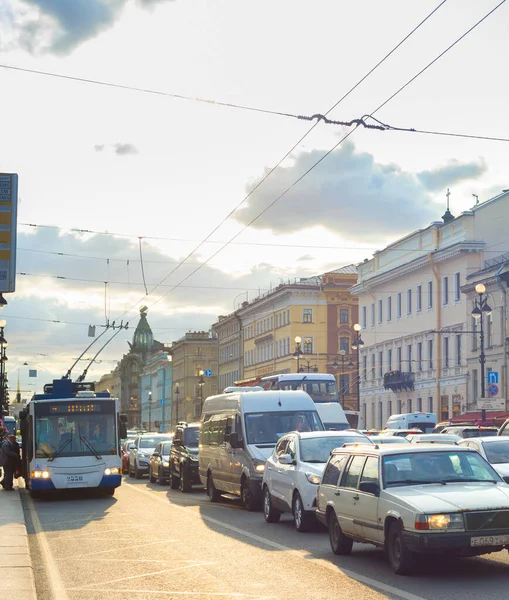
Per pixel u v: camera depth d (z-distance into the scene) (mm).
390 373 83625
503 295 65000
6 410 82375
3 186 18594
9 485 37625
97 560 16109
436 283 76250
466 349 70875
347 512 15312
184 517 24078
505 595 11742
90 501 31094
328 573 13914
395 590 12266
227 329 136625
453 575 13438
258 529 20703
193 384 160250
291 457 21156
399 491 13953
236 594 12289
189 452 35875
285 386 46125
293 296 107125
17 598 11508
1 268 18406
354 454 15734
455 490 13711
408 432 41438
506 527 12977
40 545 18484
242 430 26719
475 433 33094
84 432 32500
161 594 12461
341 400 104500
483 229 72000
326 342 106875
